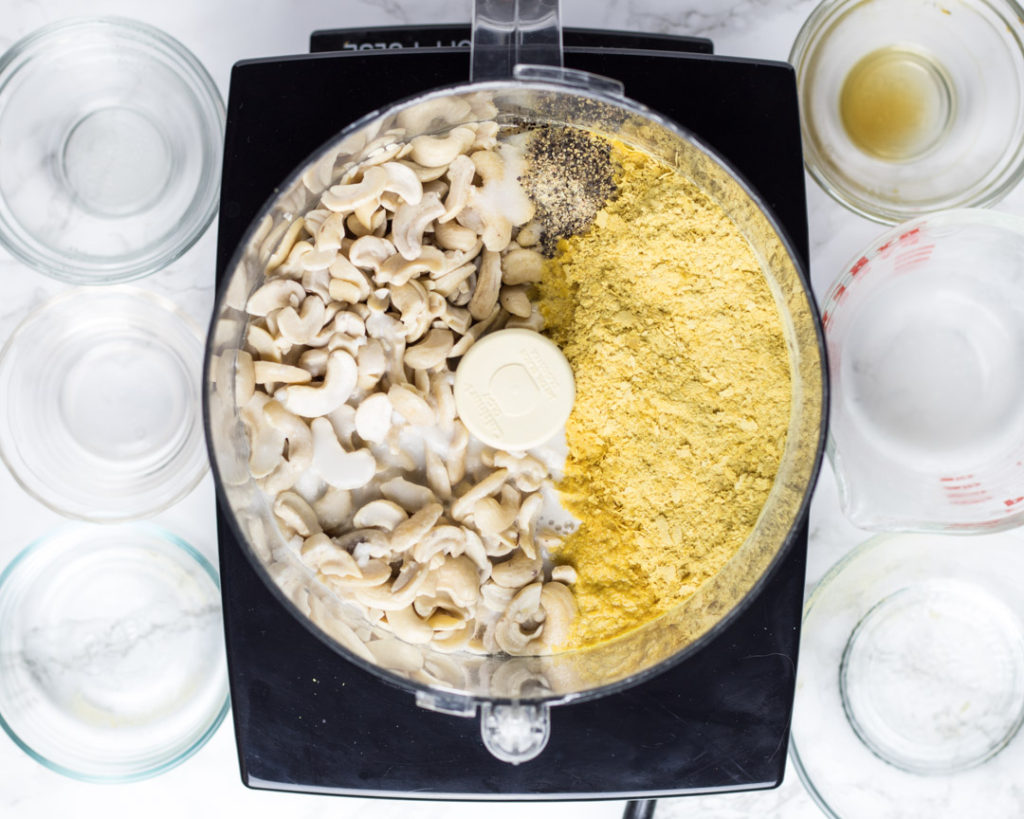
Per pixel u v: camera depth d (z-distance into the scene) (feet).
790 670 1.86
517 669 1.83
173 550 2.08
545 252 1.89
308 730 1.86
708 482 1.84
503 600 1.87
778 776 1.86
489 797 1.86
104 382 2.07
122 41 2.04
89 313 2.08
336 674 1.86
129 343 2.08
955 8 2.05
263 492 1.85
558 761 1.86
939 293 2.04
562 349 1.88
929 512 2.00
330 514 1.86
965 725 2.08
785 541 1.72
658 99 1.84
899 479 2.02
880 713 2.08
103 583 2.09
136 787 2.07
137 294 2.07
